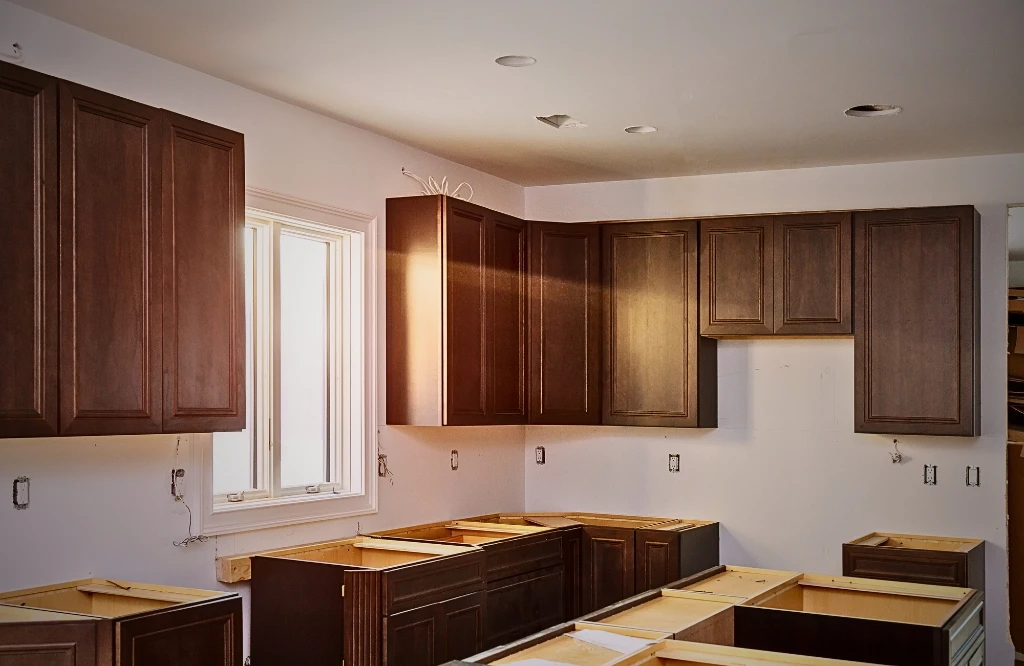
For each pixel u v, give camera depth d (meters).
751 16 3.51
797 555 5.90
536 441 6.57
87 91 3.32
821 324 5.55
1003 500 5.46
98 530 3.68
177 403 3.60
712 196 6.12
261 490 4.59
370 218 5.12
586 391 5.99
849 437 5.82
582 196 6.43
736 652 2.77
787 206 5.96
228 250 3.84
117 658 2.94
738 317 5.74
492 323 5.51
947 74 4.13
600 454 6.42
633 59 3.97
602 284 6.05
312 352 5.05
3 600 3.33
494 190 6.23
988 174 5.56
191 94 4.13
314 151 4.77
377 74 4.18
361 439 5.05
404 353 5.19
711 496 6.12
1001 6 3.40
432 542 4.84
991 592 5.46
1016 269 7.86
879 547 5.13
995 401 5.49
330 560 4.64
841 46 3.80
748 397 6.07
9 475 3.39
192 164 3.71
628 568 5.73
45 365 3.15
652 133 5.12
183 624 3.18
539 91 4.40
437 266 5.13
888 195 5.74
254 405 4.62
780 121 4.86
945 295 5.30
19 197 3.09
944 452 5.60
